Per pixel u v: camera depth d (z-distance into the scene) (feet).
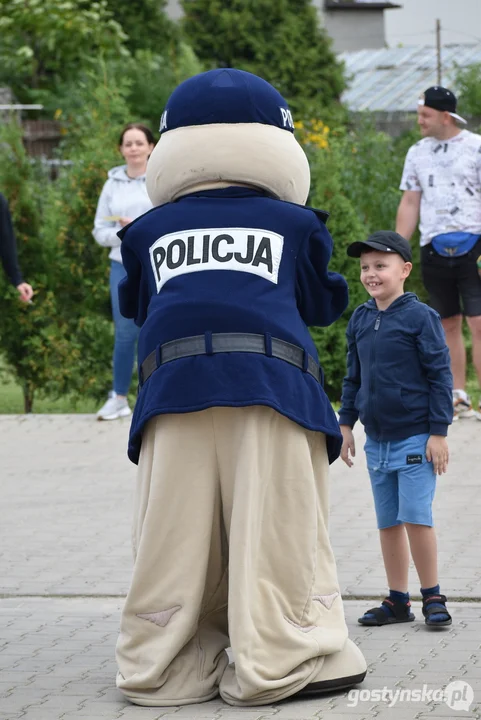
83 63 106.32
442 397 25.16
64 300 53.31
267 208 21.16
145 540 20.49
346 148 61.05
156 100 95.09
